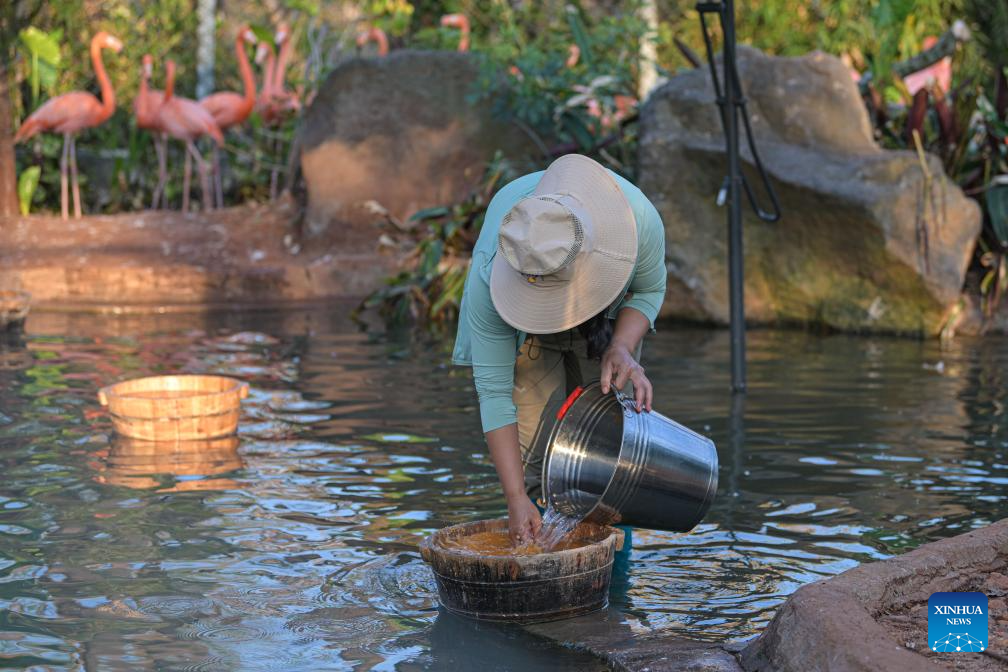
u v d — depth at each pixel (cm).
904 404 549
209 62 1391
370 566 333
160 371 643
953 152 855
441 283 873
